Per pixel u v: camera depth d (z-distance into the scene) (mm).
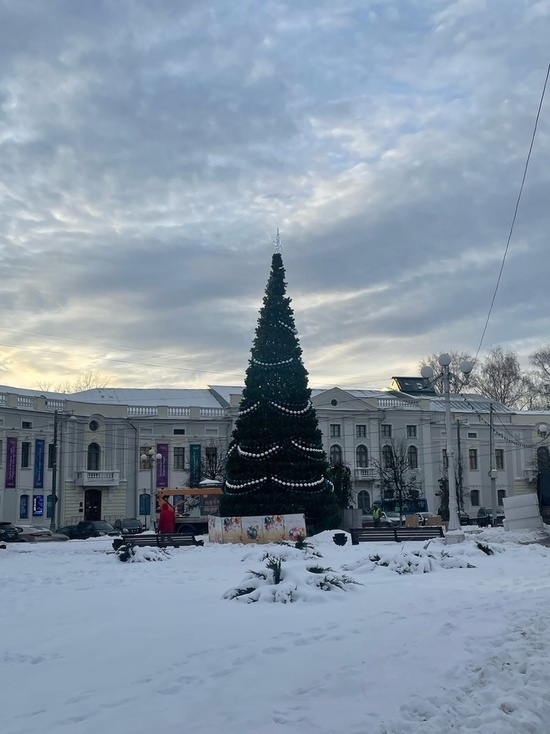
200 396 78500
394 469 73688
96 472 67000
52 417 65500
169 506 38938
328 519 37281
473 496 79188
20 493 62312
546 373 87250
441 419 79500
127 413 70375
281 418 37188
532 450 82125
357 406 77125
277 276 39125
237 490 37219
